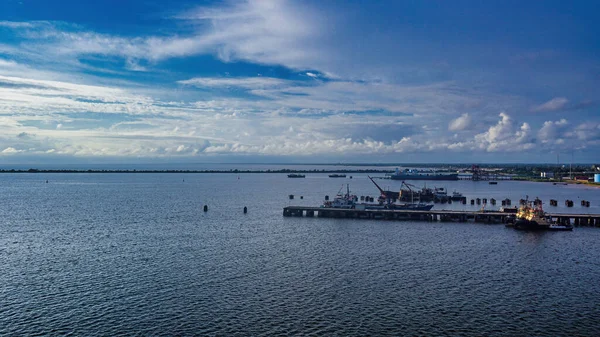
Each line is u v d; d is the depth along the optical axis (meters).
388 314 56.66
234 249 92.56
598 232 117.94
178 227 120.88
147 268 76.81
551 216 134.50
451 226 128.25
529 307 59.09
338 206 158.38
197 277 71.62
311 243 99.94
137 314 56.34
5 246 94.00
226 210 162.50
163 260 82.44
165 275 72.56
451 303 60.41
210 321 54.31
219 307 58.72
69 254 86.75
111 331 51.59
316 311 57.50
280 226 125.38
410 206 161.88
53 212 152.12
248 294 63.66
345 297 62.59
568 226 122.00
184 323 53.75
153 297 62.25
